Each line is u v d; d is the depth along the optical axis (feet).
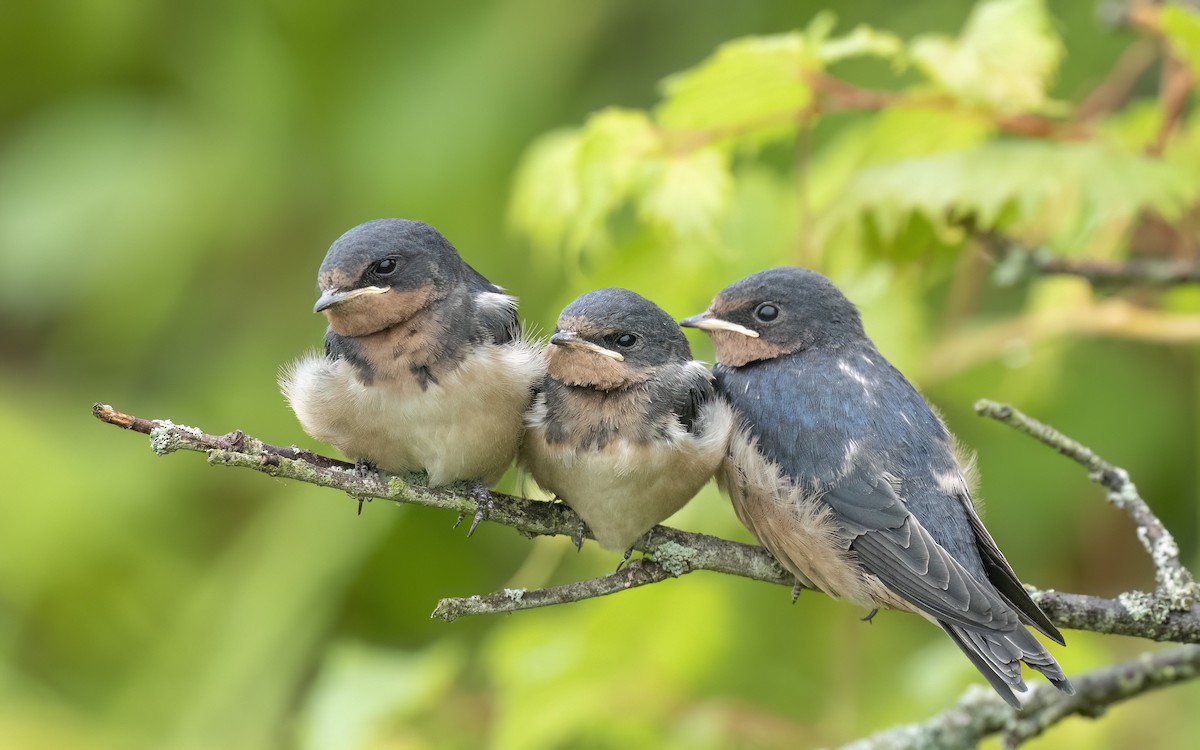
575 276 37.01
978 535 30.25
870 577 29.55
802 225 35.17
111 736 42.98
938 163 33.96
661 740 38.83
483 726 39.75
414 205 44.86
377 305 29.43
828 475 30.14
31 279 47.24
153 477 45.88
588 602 39.24
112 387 47.42
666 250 36.94
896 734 32.14
